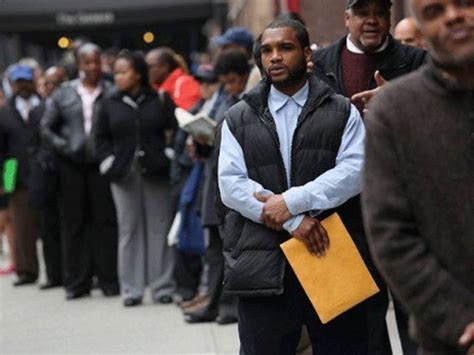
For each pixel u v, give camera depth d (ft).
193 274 44.88
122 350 37.81
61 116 49.57
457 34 14.24
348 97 27.20
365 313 23.86
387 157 14.92
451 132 14.66
